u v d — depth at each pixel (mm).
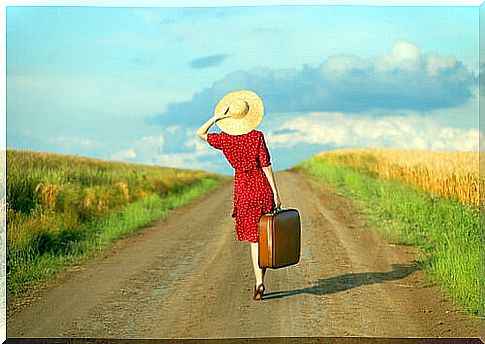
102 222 8383
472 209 7859
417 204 8102
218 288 7348
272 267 6438
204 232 8484
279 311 6828
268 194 6676
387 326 6574
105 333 6590
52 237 8008
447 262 7590
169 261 8125
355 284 7430
